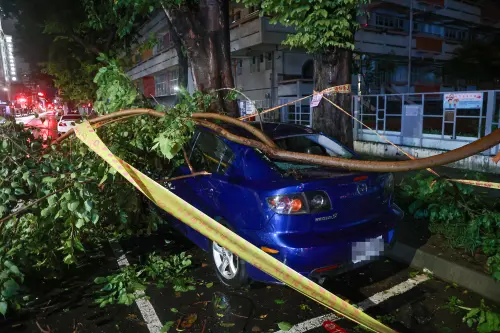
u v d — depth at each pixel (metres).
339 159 2.05
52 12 16.59
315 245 3.10
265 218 3.22
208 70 7.12
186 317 3.30
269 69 23.84
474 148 1.53
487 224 3.93
